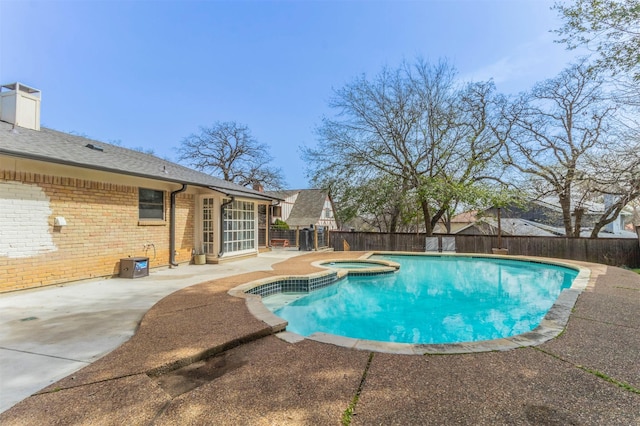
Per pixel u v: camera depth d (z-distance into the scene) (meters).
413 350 3.43
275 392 2.60
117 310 5.05
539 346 3.54
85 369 3.00
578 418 2.24
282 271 8.98
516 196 16.45
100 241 7.53
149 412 2.33
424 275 10.84
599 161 10.62
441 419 2.24
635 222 19.36
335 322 6.23
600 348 3.49
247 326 4.07
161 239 9.34
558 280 10.10
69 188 6.86
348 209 19.80
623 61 7.65
